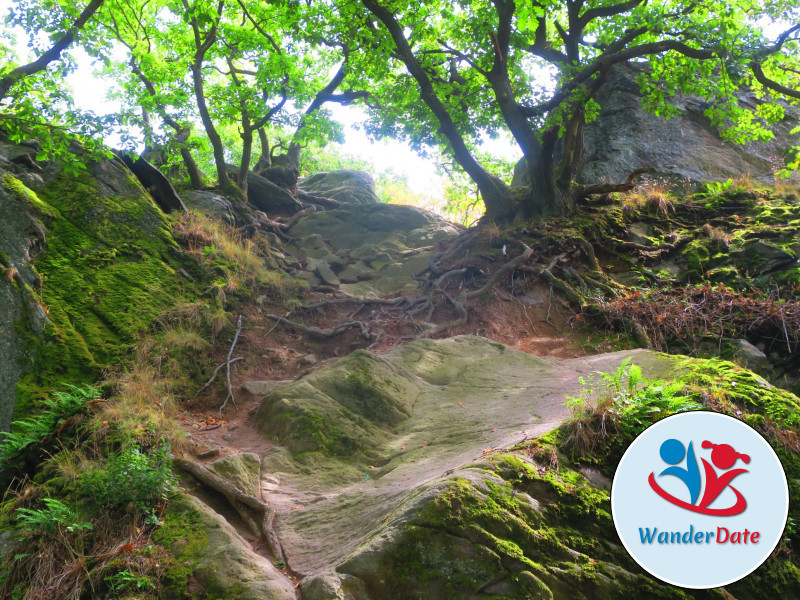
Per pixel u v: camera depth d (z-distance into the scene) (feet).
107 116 27.07
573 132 36.83
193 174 40.22
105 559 12.82
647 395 15.07
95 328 23.40
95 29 35.19
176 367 23.40
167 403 21.06
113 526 13.82
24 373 20.66
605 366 20.85
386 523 12.00
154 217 30.17
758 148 47.98
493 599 10.53
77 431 17.65
